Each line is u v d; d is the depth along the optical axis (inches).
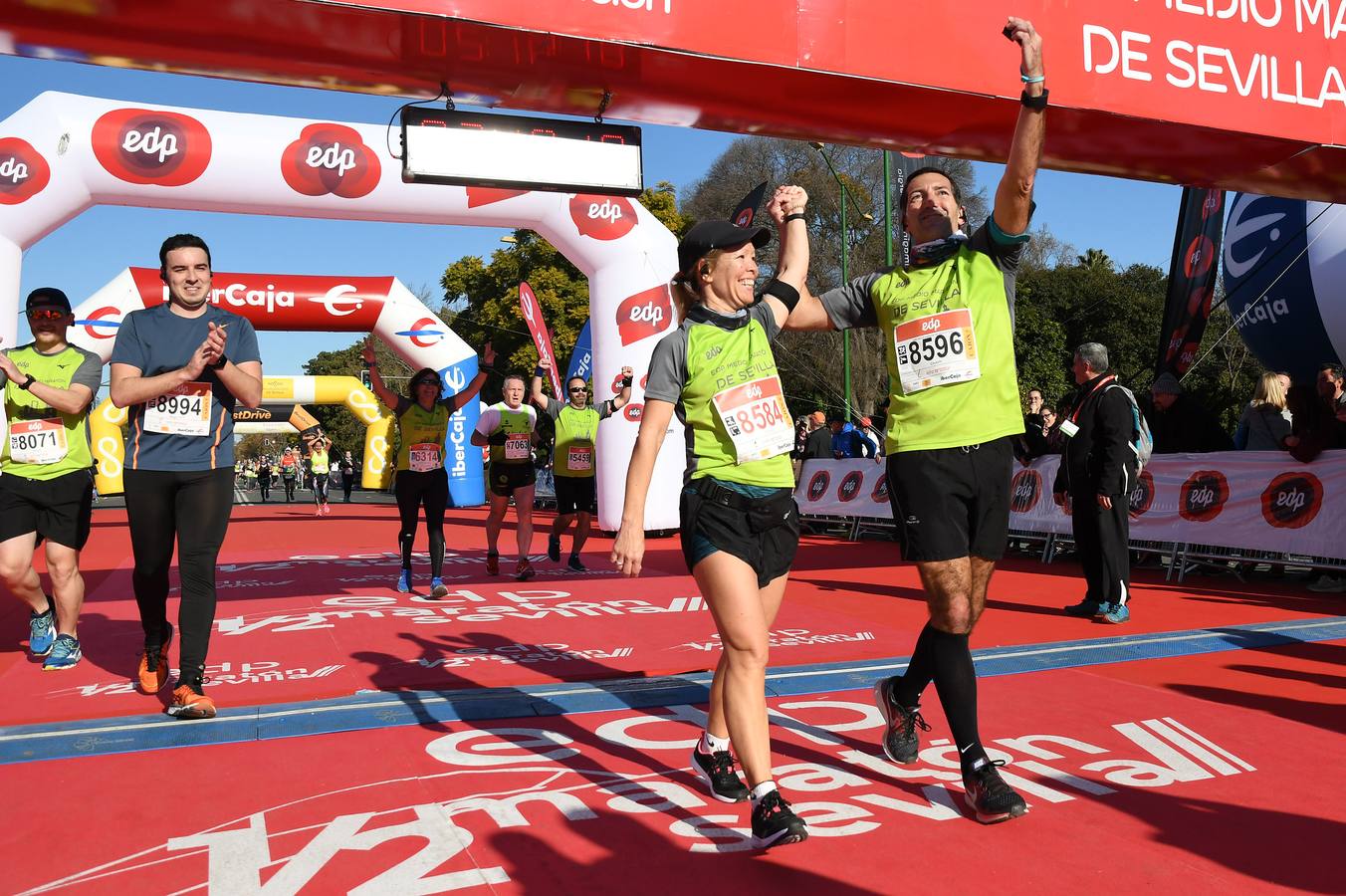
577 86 209.5
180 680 152.6
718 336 108.4
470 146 211.6
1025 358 1258.6
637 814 110.1
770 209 125.7
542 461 1007.0
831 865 96.0
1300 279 483.2
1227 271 526.3
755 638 102.3
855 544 499.5
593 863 96.4
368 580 341.7
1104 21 222.7
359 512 1013.8
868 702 161.2
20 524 191.2
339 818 109.0
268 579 346.3
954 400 113.1
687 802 114.0
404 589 307.9
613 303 499.8
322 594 301.7
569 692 168.9
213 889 91.0
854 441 605.9
